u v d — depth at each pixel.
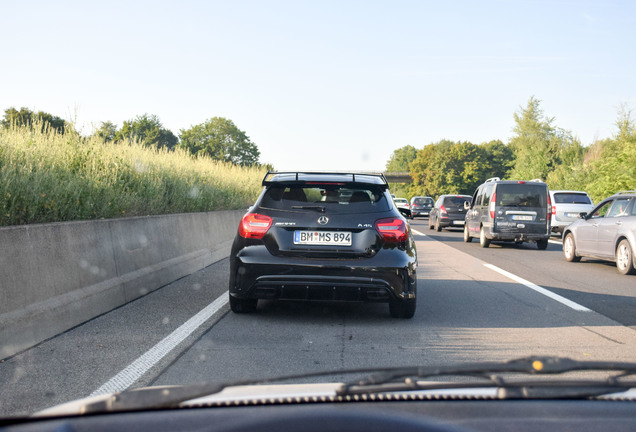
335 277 5.93
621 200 11.98
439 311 6.88
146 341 5.20
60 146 9.24
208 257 11.48
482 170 118.75
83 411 1.61
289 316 6.43
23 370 4.29
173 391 1.76
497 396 1.74
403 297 6.07
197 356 4.71
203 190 14.36
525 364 1.88
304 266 5.95
